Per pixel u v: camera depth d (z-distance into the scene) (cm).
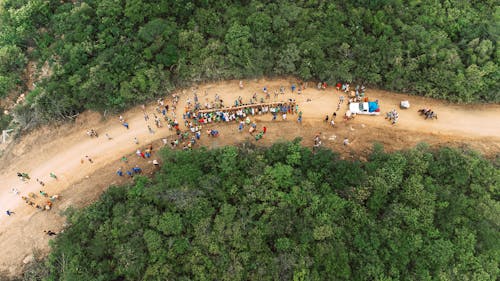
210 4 5888
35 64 5866
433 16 5788
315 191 4550
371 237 4353
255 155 4828
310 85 5706
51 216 4834
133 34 5688
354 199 4522
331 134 5284
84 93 5269
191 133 5316
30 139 5400
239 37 5547
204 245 4278
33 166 5212
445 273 4266
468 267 4306
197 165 4684
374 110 5388
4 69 5681
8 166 5241
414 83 5509
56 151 5300
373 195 4503
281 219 4366
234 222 4369
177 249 4231
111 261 4244
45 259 4531
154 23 5538
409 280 4253
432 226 4428
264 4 5909
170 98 5612
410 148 5159
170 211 4459
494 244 4362
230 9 5806
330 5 5800
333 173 4634
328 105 5534
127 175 5050
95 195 4931
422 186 4538
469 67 5281
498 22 5684
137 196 4569
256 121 5397
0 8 6106
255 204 4503
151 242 4228
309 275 4159
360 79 5603
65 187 5025
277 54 5588
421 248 4372
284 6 5775
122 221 4347
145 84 5378
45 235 4719
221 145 5175
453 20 5769
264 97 5575
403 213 4431
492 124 5419
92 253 4222
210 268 4175
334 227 4372
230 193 4559
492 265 4275
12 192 5031
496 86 5372
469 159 4741
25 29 5853
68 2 6241
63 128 5434
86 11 5822
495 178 4634
